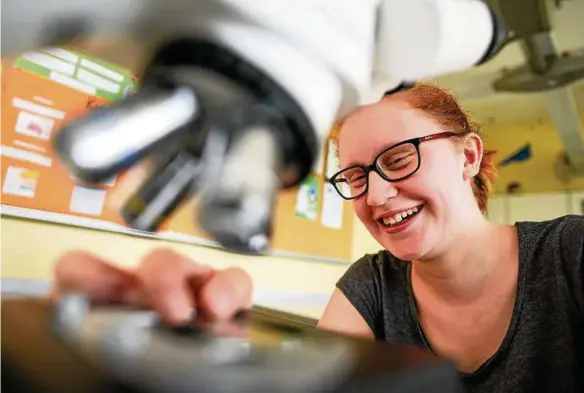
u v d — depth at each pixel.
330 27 0.24
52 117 0.80
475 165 0.67
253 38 0.24
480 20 0.31
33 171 0.78
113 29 0.26
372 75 0.30
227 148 0.24
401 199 0.60
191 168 0.25
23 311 0.37
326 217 1.41
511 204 2.42
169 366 0.25
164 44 0.26
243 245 0.23
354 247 1.54
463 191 0.63
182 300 0.39
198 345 0.30
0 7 0.25
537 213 2.37
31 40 0.27
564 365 0.56
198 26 0.24
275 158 0.25
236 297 0.43
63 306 0.36
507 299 0.62
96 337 0.30
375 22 0.28
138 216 0.26
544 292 0.59
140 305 0.40
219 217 0.23
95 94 0.85
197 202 0.25
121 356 0.27
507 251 0.65
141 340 0.30
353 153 0.63
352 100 0.27
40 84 0.79
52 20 0.26
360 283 0.79
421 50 0.29
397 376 0.26
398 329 0.71
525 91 1.56
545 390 0.56
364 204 0.65
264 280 1.21
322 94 0.25
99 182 0.21
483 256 0.62
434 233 0.60
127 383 0.24
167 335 0.32
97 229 0.86
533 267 0.61
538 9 1.16
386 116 0.60
